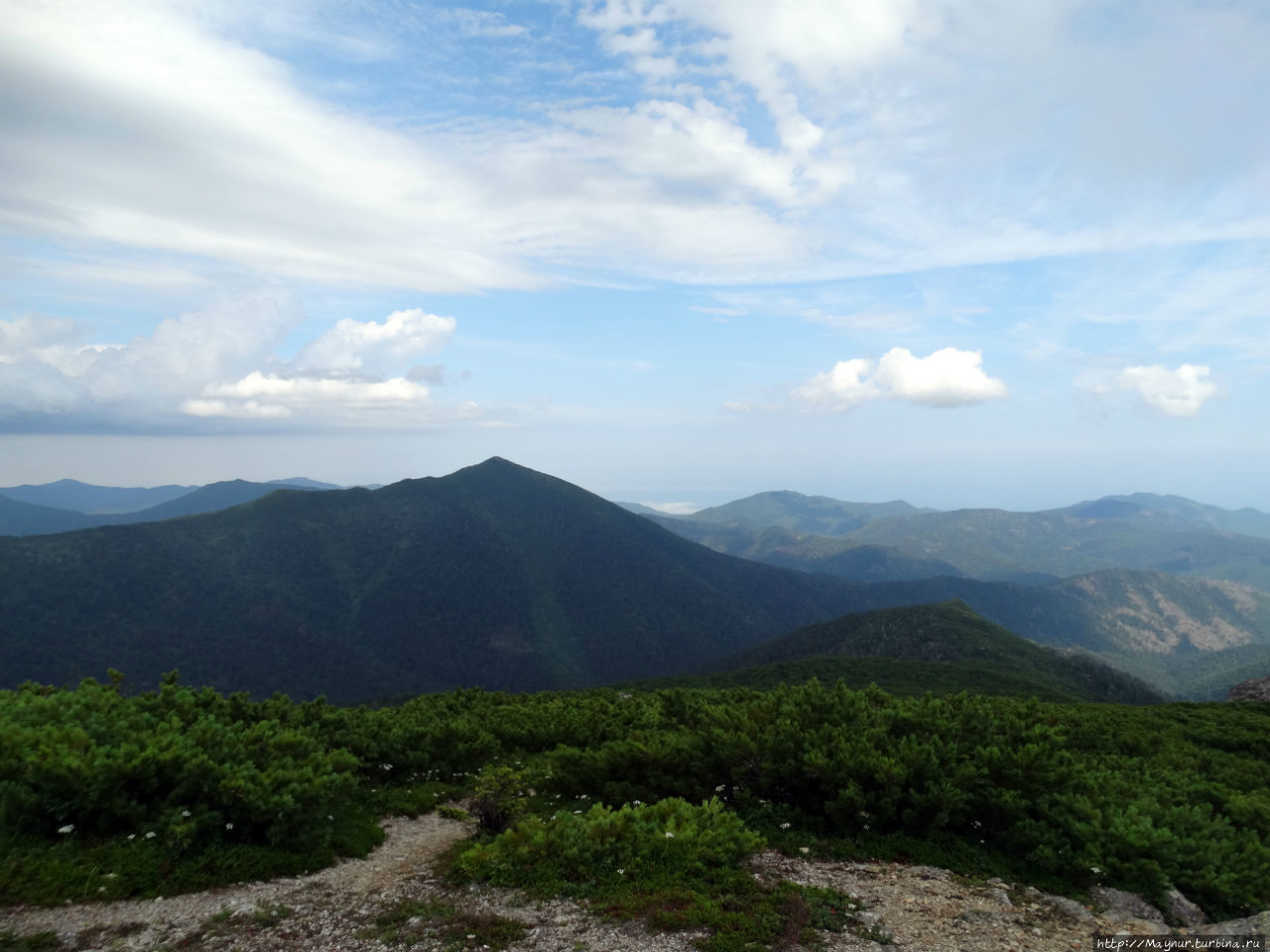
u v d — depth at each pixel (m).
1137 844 10.22
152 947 7.55
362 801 14.85
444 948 7.88
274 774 11.16
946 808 11.78
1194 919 9.56
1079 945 8.58
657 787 14.48
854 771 12.75
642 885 9.55
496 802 12.39
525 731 21.00
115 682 16.72
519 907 9.05
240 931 8.08
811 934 8.37
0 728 11.09
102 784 9.76
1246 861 10.33
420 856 11.54
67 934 7.62
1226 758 21.20
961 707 17.12
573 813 12.21
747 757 13.88
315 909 8.90
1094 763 16.81
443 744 18.19
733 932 8.30
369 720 20.02
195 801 10.47
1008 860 11.32
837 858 11.41
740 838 10.74
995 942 8.55
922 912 9.35
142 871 9.02
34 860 8.86
